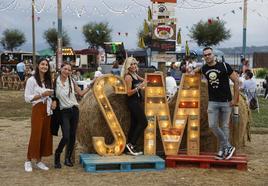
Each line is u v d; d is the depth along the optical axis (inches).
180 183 282.8
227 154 322.3
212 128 320.5
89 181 285.6
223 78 313.9
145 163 317.1
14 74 1198.3
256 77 1203.2
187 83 341.7
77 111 318.0
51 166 327.3
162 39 418.3
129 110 342.6
